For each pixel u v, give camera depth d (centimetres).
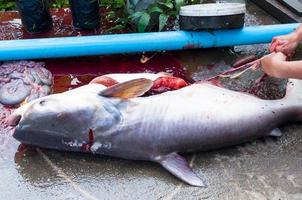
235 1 208
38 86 164
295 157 146
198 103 143
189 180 136
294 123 157
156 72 175
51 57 173
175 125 139
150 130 138
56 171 142
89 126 137
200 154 146
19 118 141
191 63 179
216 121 141
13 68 169
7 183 138
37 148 147
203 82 154
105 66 177
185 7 173
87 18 188
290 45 157
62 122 137
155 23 187
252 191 136
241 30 177
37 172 141
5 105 160
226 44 178
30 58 172
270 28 179
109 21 197
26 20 187
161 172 141
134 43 173
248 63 170
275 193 136
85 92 142
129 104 141
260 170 142
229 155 146
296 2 200
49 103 138
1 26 193
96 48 172
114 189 137
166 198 134
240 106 144
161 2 183
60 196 135
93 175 141
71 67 176
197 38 175
